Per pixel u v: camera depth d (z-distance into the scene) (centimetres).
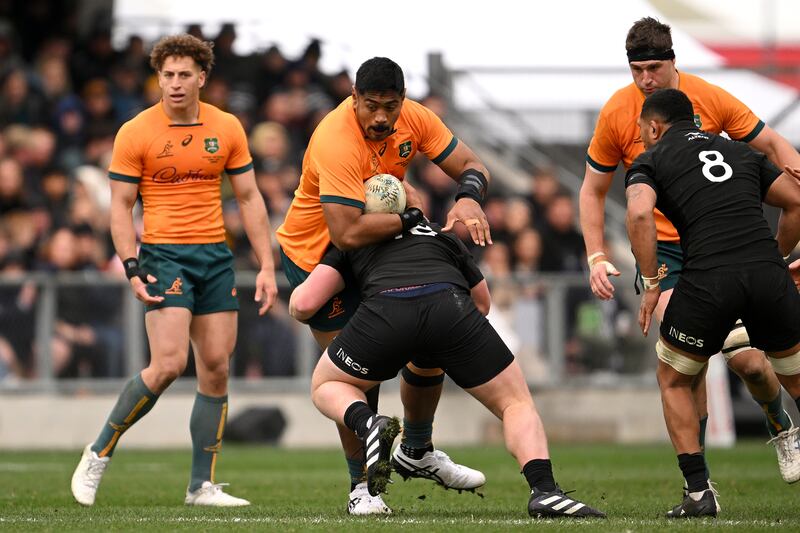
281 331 5647
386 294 2231
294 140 6881
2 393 5434
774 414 2606
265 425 5503
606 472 3906
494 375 2231
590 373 5875
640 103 2661
